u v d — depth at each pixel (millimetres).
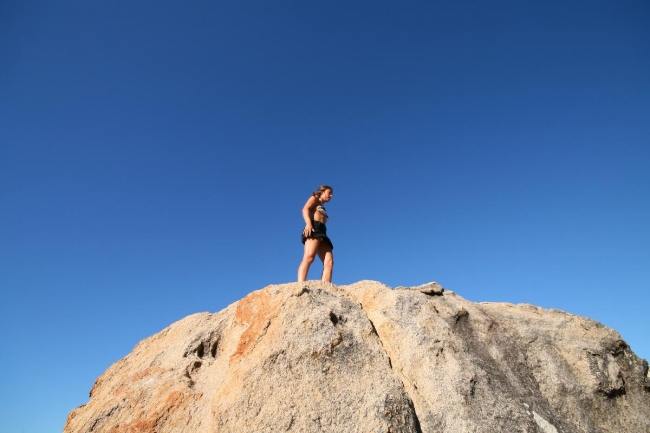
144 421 4887
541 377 5395
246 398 4641
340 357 4949
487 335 5746
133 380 5770
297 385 4691
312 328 5141
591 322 6074
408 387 5020
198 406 5004
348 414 4457
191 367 5664
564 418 5051
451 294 6719
